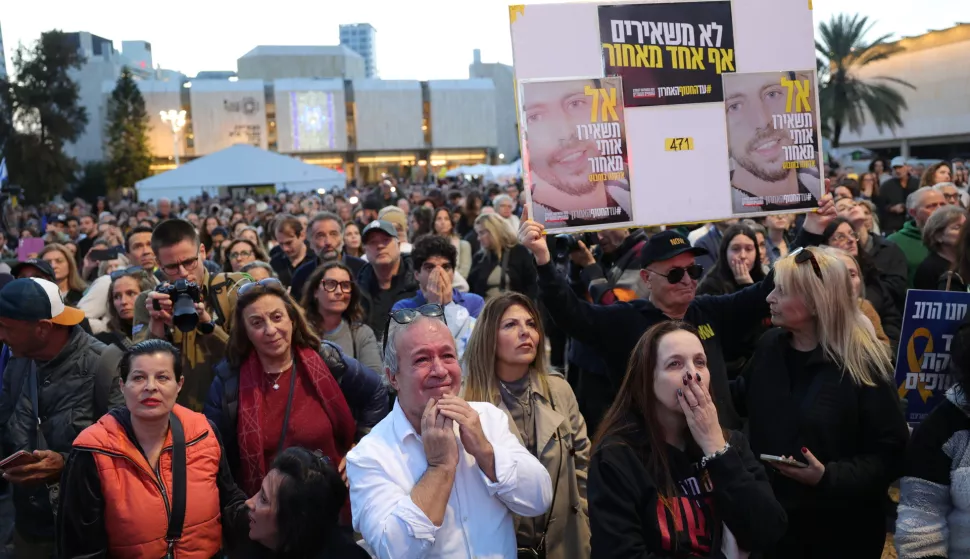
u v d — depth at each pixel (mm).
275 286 3328
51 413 3326
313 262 6500
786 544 2953
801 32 3582
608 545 2266
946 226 4887
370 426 3508
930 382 3049
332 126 73188
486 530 2287
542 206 3348
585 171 3371
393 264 5613
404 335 2357
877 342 2943
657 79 3426
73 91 52562
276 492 2514
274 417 3275
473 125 78500
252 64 88938
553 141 3344
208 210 23125
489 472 2238
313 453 2637
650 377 2414
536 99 3324
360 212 14727
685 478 2373
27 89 50094
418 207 9500
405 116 76000
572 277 5273
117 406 3350
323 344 3473
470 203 10836
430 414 2195
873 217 7430
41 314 3236
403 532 2070
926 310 3025
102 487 2713
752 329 3715
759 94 3541
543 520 2822
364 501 2244
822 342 2900
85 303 5617
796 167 3588
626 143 3400
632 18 3393
